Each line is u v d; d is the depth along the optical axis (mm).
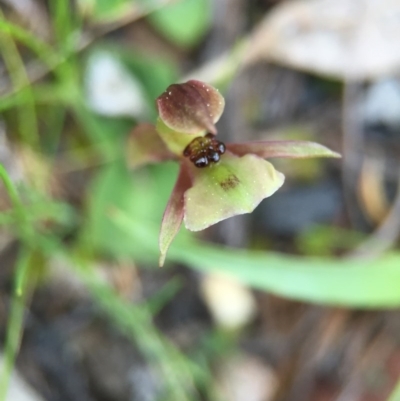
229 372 205
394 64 204
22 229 181
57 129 195
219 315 205
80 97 192
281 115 208
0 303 192
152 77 197
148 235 188
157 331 197
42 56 185
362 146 209
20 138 190
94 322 199
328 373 207
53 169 196
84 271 185
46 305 196
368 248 206
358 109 208
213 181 154
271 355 207
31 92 186
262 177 153
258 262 178
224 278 204
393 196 210
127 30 198
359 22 202
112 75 196
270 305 208
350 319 208
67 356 196
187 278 204
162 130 160
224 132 203
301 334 207
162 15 197
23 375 192
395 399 180
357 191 209
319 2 201
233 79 203
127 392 198
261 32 201
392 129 210
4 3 186
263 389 205
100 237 191
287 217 207
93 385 197
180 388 189
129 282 200
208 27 202
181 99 156
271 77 207
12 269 193
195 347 203
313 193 208
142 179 194
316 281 178
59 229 194
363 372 207
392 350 207
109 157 193
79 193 198
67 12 186
